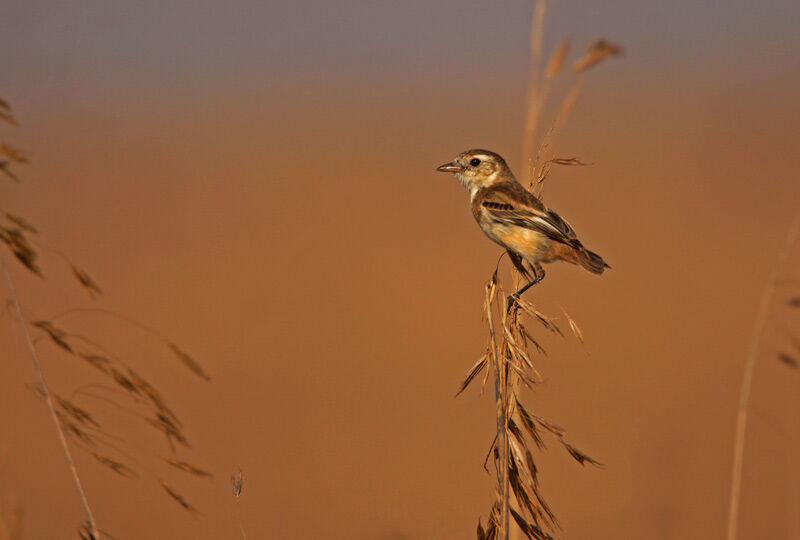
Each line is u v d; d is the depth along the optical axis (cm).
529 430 434
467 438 1174
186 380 1348
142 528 927
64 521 931
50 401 415
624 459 1062
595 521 947
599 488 1019
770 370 1209
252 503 959
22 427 925
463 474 1046
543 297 1731
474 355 1508
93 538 413
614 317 1628
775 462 1016
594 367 1380
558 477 1059
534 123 571
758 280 1827
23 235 419
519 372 440
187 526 924
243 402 1270
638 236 2206
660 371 1352
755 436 1091
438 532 646
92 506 965
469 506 937
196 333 1570
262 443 1134
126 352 1448
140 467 1029
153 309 1697
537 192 541
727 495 967
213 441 1120
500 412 431
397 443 1155
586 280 1866
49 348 1274
